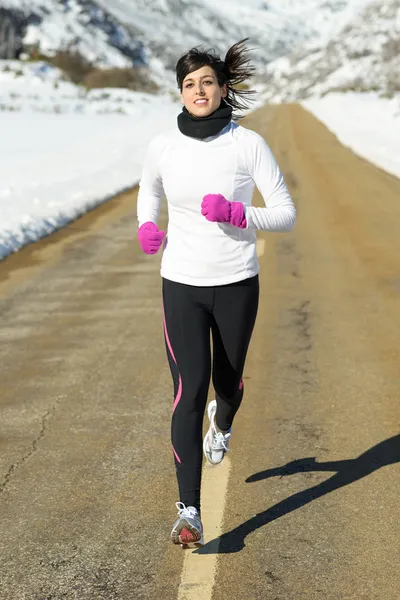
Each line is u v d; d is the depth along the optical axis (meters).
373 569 4.56
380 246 14.40
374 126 46.28
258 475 5.79
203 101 4.60
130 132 47.47
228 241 4.75
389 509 5.23
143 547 4.86
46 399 7.43
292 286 11.73
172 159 4.70
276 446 6.28
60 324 9.96
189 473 4.70
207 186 4.65
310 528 5.02
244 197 4.76
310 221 17.41
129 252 14.51
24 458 6.16
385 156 29.50
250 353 8.72
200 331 4.82
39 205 19.22
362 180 23.69
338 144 36.25
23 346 9.09
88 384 7.82
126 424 6.79
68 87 107.00
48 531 5.07
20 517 5.26
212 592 4.37
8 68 117.38
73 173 26.52
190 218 4.75
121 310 10.58
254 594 4.35
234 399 5.21
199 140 4.66
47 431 6.68
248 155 4.67
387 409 6.99
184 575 4.53
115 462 6.05
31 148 36.81
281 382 7.76
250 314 4.90
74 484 5.71
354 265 12.98
